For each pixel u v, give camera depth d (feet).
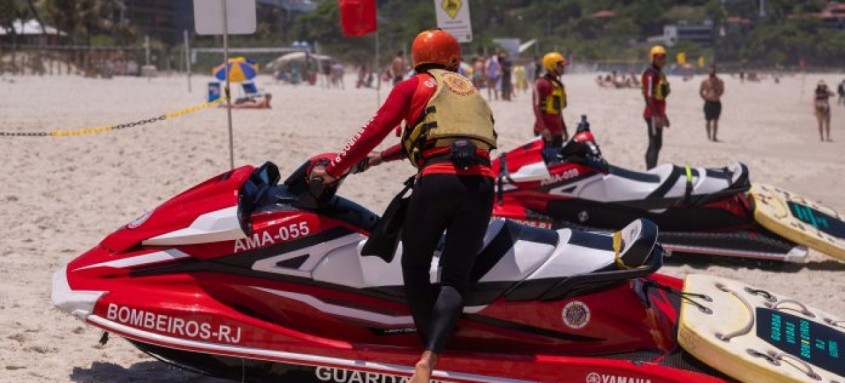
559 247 16.55
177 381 18.28
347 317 16.49
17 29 236.84
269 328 15.99
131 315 16.17
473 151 15.03
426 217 15.14
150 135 54.85
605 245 16.80
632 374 15.84
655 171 31.63
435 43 15.94
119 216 34.42
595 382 15.84
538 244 16.55
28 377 17.89
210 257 16.57
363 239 16.57
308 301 16.51
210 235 16.43
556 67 39.58
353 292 16.49
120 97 102.94
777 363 15.75
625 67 388.57
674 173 30.91
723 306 17.43
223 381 18.39
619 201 30.68
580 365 15.83
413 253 15.49
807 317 17.84
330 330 16.58
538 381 15.81
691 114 123.13
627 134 80.12
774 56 568.41
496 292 16.21
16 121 62.69
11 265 26.76
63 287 16.65
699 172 31.12
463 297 15.44
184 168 44.70
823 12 653.30
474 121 15.34
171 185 40.73
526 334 16.42
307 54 205.05
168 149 49.73
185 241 16.57
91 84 137.59
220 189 16.83
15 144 49.06
